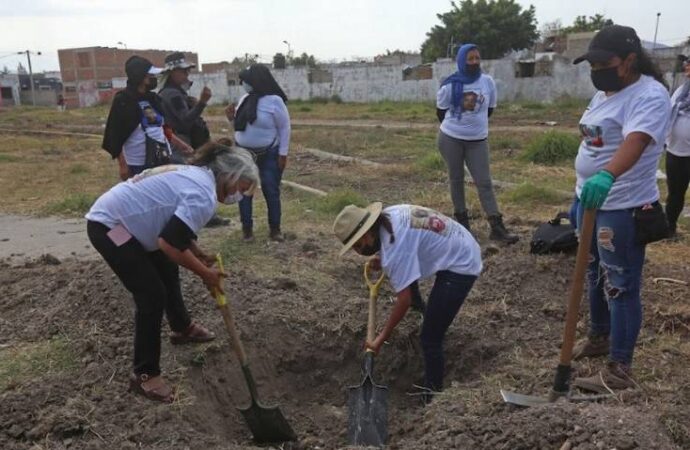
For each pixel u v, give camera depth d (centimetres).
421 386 479
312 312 537
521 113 2917
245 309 530
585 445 323
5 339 489
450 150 698
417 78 4119
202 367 463
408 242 396
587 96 3478
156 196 370
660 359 432
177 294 457
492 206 706
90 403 390
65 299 537
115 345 460
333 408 484
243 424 448
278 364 504
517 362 448
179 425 381
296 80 4488
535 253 640
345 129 2348
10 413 382
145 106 573
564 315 522
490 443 343
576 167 399
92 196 1052
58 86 7725
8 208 1028
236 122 681
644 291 550
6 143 2123
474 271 423
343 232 393
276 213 714
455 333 504
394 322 406
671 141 661
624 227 364
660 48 3381
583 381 392
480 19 4878
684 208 875
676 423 348
